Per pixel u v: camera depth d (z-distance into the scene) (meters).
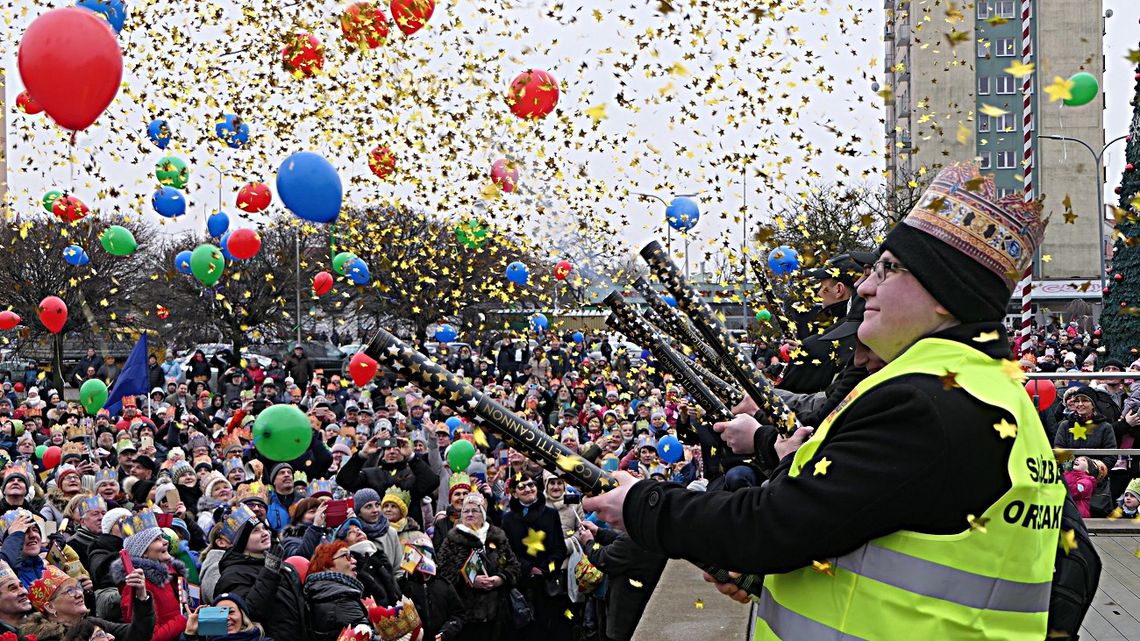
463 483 9.10
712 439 7.88
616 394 15.66
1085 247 45.75
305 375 22.88
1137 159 12.71
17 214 28.98
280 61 10.76
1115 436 8.46
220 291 30.25
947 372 1.80
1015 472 1.79
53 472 10.62
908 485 1.75
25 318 28.02
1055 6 37.34
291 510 8.10
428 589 7.76
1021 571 1.81
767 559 1.83
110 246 12.47
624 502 1.98
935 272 1.91
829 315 4.64
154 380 21.17
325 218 5.87
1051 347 20.53
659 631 6.10
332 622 6.71
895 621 1.76
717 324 2.97
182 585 6.64
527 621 7.92
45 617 5.87
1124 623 4.90
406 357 2.00
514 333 19.48
